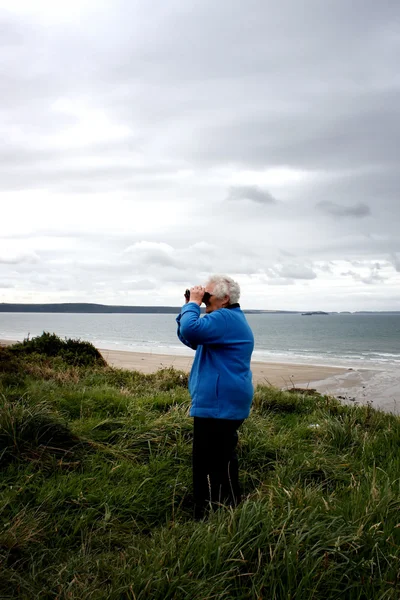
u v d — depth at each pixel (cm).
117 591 221
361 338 5891
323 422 620
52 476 362
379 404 1289
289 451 483
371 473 402
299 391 1260
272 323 13388
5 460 376
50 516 308
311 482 394
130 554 263
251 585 235
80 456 406
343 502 317
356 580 238
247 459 452
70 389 707
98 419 511
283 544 245
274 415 741
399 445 534
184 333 327
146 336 6250
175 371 1081
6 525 281
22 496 328
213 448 340
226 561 239
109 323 12638
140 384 935
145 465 409
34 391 598
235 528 264
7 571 240
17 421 411
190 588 224
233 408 334
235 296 359
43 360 1095
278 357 3144
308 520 272
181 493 369
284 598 221
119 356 2647
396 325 11200
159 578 230
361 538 258
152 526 324
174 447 447
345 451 512
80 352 1230
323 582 230
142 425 496
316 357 3169
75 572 245
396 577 228
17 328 8356
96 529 303
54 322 13125
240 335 341
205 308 374
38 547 273
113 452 422
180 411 570
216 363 337
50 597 230
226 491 340
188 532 288
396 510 299
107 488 355
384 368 2294
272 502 305
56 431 426
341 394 1479
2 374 700
